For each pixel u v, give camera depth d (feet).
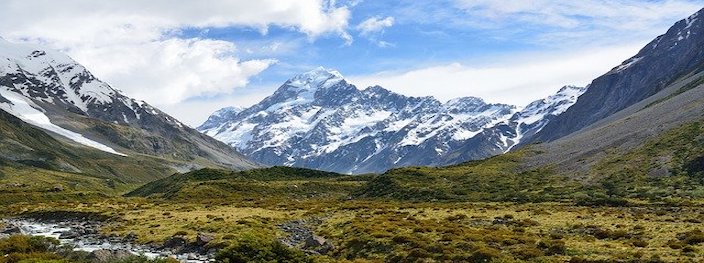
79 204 422.00
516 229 209.26
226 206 394.93
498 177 549.95
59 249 176.65
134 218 300.40
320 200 523.70
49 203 458.50
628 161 483.10
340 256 179.83
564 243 171.01
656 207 311.68
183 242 212.43
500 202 413.80
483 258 154.20
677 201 331.16
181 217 293.23
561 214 270.26
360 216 272.51
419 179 573.33
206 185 618.85
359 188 616.39
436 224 221.46
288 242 211.82
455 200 453.58
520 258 154.40
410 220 241.76
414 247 172.04
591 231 199.72
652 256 146.20
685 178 401.49
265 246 149.38
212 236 213.05
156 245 216.33
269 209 358.02
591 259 147.43
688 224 213.66
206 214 310.65
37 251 174.40
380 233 194.29
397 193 523.70
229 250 146.51
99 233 255.50
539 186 474.90
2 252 170.40
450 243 173.58
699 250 151.64
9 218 361.92
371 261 160.86
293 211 334.03
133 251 201.57
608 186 427.74
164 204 430.61
